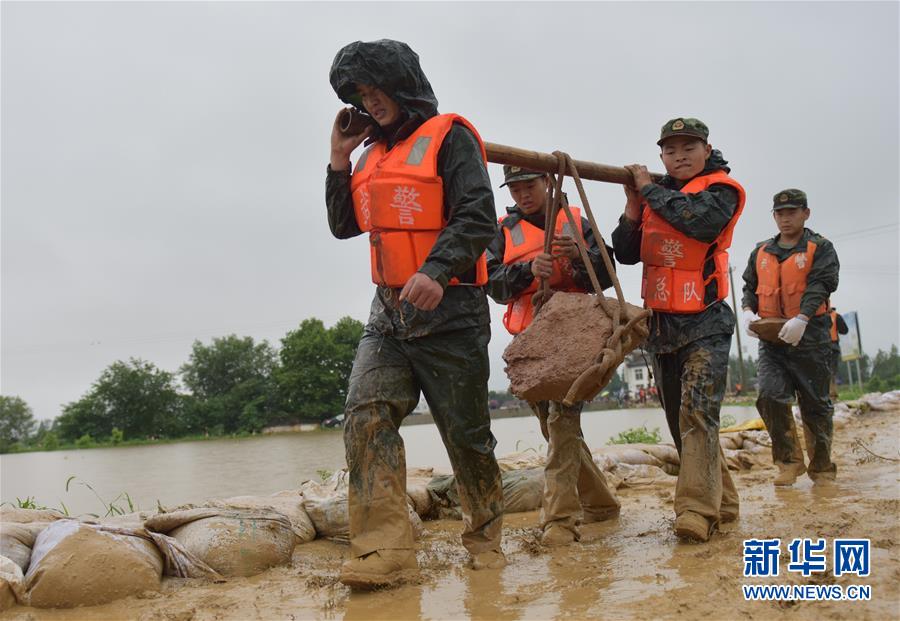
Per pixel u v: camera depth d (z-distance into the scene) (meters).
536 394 3.79
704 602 2.85
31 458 29.83
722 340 4.49
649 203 4.51
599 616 2.80
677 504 4.22
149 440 71.06
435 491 5.66
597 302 3.89
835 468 6.35
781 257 6.59
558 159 4.36
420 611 3.05
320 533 4.90
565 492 4.45
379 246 3.61
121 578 3.49
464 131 3.65
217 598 3.44
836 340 6.74
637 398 46.69
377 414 3.55
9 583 3.36
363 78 3.62
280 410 75.00
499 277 4.95
